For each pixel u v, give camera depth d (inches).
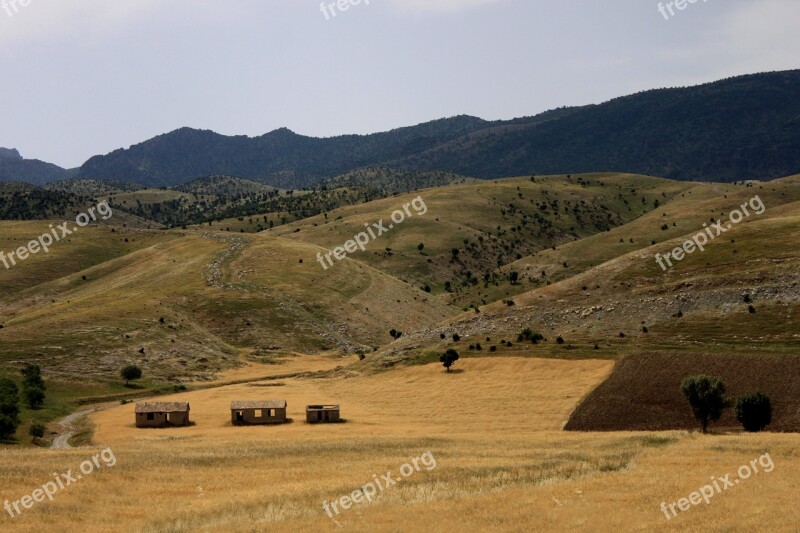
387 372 5034.5
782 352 3880.4
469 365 4739.2
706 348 4178.2
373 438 2913.4
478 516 1584.6
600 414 3415.4
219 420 3951.8
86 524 1587.1
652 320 4901.6
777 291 4778.5
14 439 3329.2
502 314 5629.9
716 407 2972.4
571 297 5580.7
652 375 3833.7
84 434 3572.8
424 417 3782.0
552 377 4215.1
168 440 3080.7
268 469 2165.4
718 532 1445.6
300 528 1515.7
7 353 5403.5
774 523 1494.8
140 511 1690.5
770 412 2910.9
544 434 3006.9
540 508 1637.6
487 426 3410.4
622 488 1804.9
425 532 1477.6
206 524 1568.7
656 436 2667.3
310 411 3801.7
